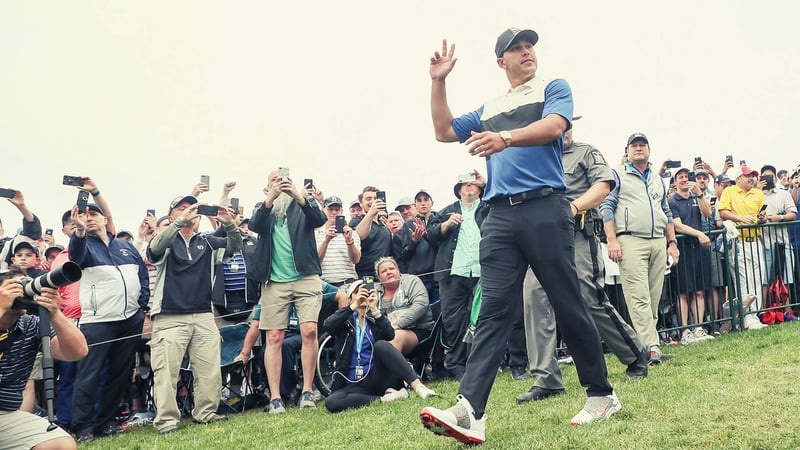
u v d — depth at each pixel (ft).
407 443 12.15
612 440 10.27
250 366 21.42
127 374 19.89
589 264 15.83
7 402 10.51
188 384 20.72
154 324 19.04
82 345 11.03
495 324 11.16
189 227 19.88
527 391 16.62
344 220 23.21
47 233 29.99
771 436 9.74
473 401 10.70
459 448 10.90
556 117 10.44
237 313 22.41
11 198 21.56
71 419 19.44
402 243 25.36
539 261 11.11
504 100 11.80
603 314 15.79
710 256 24.76
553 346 15.72
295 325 21.91
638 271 19.49
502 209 11.32
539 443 10.55
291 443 14.10
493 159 11.61
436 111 12.30
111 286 19.35
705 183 26.02
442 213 23.72
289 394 21.08
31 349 10.89
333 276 23.90
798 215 30.91
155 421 18.15
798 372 14.08
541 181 11.10
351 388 18.83
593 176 16.24
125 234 28.04
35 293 10.04
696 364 17.11
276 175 19.95
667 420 11.17
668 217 21.85
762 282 26.08
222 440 15.57
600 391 11.81
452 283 22.35
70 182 21.18
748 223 27.20
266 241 20.06
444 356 23.72
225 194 25.94
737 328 24.71
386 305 23.26
